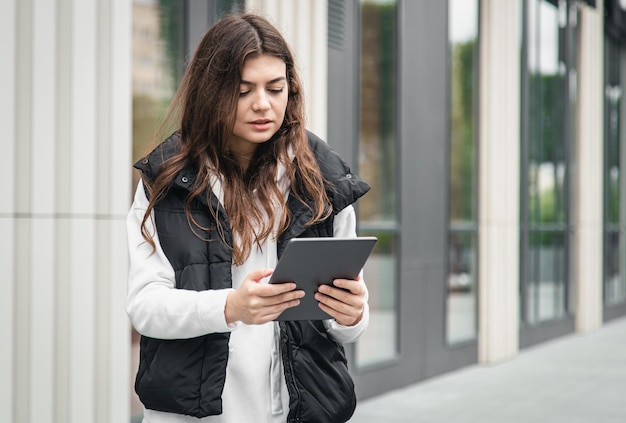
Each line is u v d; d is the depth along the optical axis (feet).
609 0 51.29
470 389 28.84
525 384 29.96
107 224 16.39
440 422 23.68
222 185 7.44
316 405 7.38
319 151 7.77
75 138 15.76
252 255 7.55
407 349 29.04
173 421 7.32
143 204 7.50
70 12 15.74
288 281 6.77
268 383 7.50
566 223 45.37
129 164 16.66
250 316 6.76
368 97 26.99
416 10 29.50
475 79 34.19
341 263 6.81
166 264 7.34
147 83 18.29
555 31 43.47
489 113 34.40
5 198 14.96
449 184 31.96
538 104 41.22
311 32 22.81
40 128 15.35
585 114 46.68
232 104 7.17
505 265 35.68
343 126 25.29
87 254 15.99
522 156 38.81
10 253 15.01
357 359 26.35
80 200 15.87
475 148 34.19
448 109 31.63
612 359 36.58
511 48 36.14
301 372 7.36
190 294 7.00
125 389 16.60
